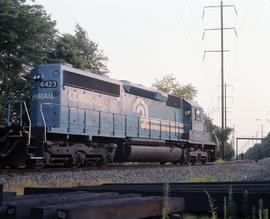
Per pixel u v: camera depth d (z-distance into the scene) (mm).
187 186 5414
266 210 3420
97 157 15695
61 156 13945
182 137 22266
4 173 10953
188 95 44156
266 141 101562
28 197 3457
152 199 3346
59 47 27438
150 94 19297
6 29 23391
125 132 17031
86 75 14969
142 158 18172
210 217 4520
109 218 2701
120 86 17047
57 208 2453
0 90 24234
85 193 3838
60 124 13523
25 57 25422
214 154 26516
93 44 34531
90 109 15016
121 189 4941
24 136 11758
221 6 40750
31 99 14242
